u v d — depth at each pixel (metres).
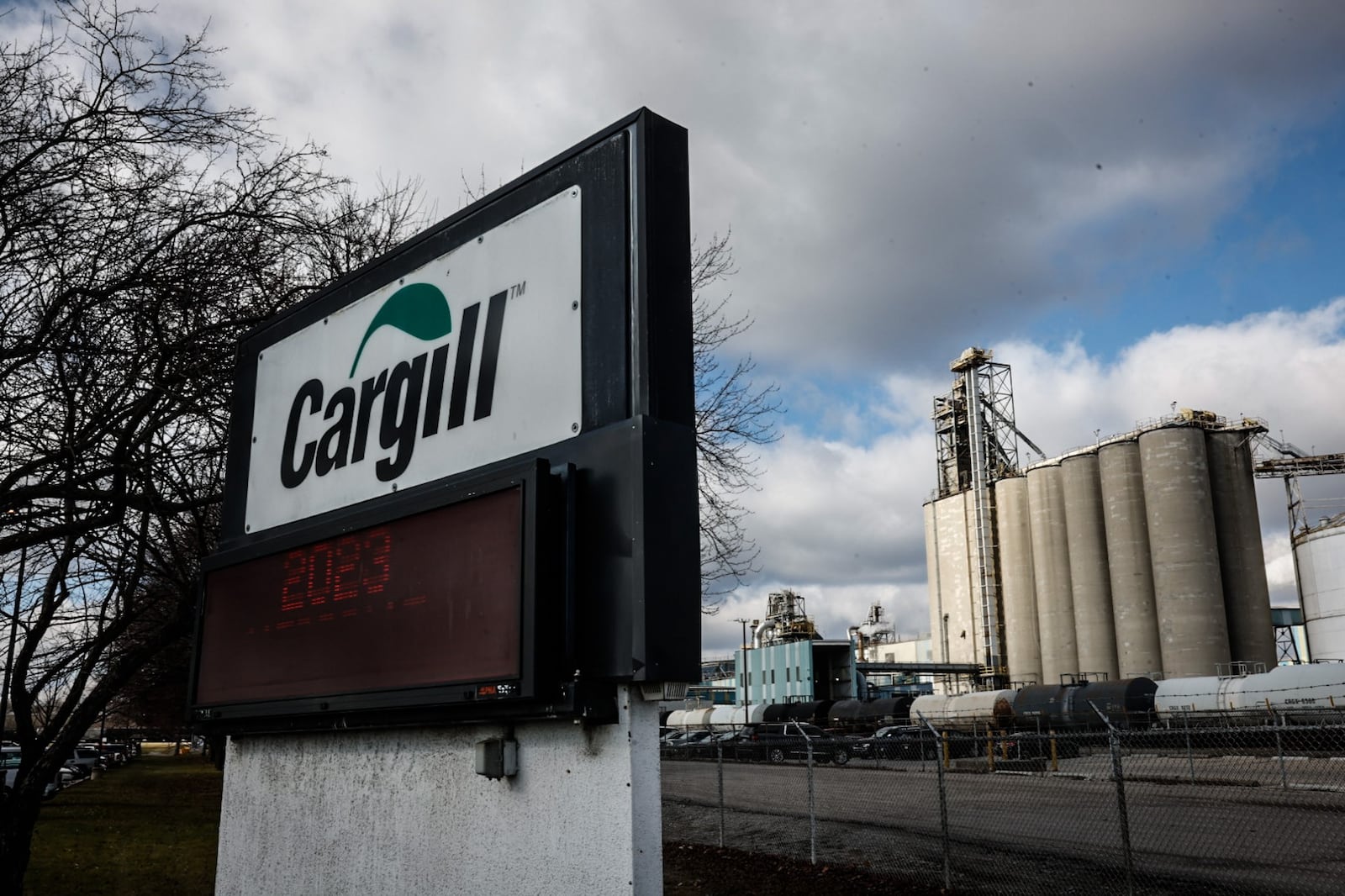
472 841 3.82
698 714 63.03
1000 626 72.00
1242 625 60.59
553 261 4.11
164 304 6.52
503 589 3.67
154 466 6.46
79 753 45.19
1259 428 63.38
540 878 3.52
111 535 6.76
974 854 12.27
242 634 5.23
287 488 5.49
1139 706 38.44
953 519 77.00
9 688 7.03
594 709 3.33
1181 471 60.62
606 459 3.61
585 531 3.62
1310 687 30.81
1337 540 59.41
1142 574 61.44
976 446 75.38
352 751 4.53
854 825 15.60
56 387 6.07
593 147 4.04
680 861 13.07
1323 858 11.55
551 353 4.03
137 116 6.35
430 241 4.82
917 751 36.59
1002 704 42.09
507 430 4.15
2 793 6.83
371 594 4.39
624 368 3.69
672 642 3.37
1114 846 12.68
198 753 83.75
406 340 4.86
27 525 6.51
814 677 69.56
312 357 5.54
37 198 6.09
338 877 4.47
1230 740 31.28
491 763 3.65
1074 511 65.44
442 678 3.88
